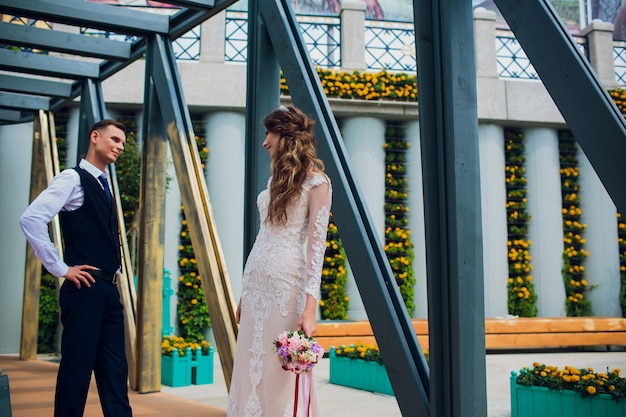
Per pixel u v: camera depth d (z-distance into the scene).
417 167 8.39
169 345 5.30
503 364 6.57
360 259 2.32
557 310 8.40
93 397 3.68
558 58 1.67
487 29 8.67
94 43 4.52
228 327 3.28
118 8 3.99
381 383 4.84
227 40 8.20
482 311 1.91
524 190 8.66
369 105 8.20
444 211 1.95
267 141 1.98
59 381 2.24
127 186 7.12
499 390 4.95
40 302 6.91
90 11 3.90
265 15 3.12
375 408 4.20
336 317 7.79
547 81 1.70
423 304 8.14
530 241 8.62
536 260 8.55
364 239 2.31
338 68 8.59
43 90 5.49
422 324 7.16
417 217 8.30
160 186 4.12
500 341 7.32
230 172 7.73
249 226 3.17
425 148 2.00
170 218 7.56
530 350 8.00
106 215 2.43
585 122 1.60
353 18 8.51
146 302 3.98
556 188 8.66
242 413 1.87
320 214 1.87
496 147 8.56
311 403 1.85
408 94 8.21
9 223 6.97
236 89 7.81
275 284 1.85
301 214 1.90
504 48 8.99
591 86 1.58
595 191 8.76
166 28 4.16
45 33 4.34
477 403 1.87
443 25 2.01
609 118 1.54
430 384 1.94
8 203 6.99
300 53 2.89
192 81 7.70
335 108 8.11
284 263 1.86
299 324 1.75
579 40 9.32
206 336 7.48
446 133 1.97
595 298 8.55
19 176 7.08
